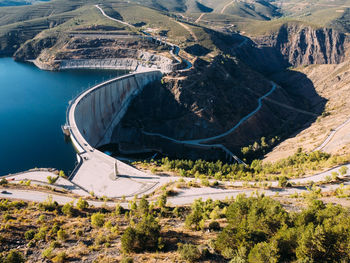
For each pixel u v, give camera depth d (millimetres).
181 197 84812
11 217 57094
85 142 129250
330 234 37656
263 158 159875
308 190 85250
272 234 43875
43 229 52312
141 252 43719
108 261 42031
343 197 71875
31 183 94562
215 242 43844
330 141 140125
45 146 142375
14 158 132000
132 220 58375
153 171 112062
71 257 44156
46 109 181625
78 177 104438
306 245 37875
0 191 77438
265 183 92500
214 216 58312
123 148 176625
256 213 47781
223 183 97812
